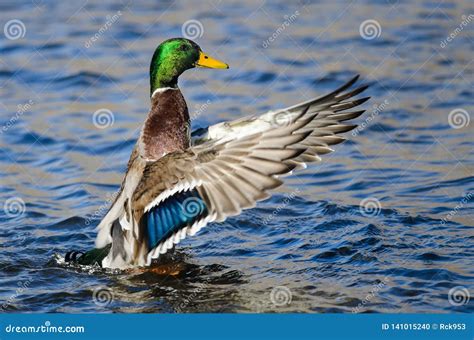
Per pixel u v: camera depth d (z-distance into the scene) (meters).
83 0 21.05
